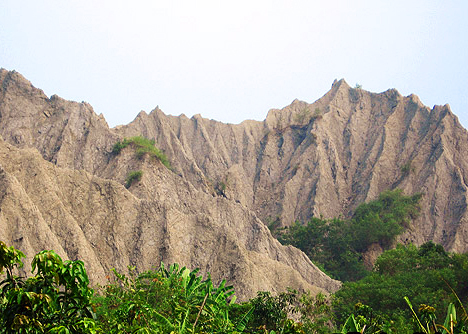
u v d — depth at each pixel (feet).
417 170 421.59
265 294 136.67
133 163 333.83
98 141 357.82
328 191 427.74
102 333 54.29
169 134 435.12
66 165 340.80
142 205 216.74
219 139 480.64
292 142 488.44
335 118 496.23
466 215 370.73
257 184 456.04
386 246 355.36
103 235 203.51
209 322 88.43
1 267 46.57
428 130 453.99
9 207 169.07
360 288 203.10
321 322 146.10
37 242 167.02
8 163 198.49
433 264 229.04
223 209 296.10
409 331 135.95
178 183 320.29
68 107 374.22
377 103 509.35
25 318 44.78
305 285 209.05
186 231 212.23
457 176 400.26
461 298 197.16
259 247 266.98
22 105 368.89
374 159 450.30
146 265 198.80
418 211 383.65
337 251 350.64
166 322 81.30
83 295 49.62
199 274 199.21
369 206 382.42
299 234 362.94
